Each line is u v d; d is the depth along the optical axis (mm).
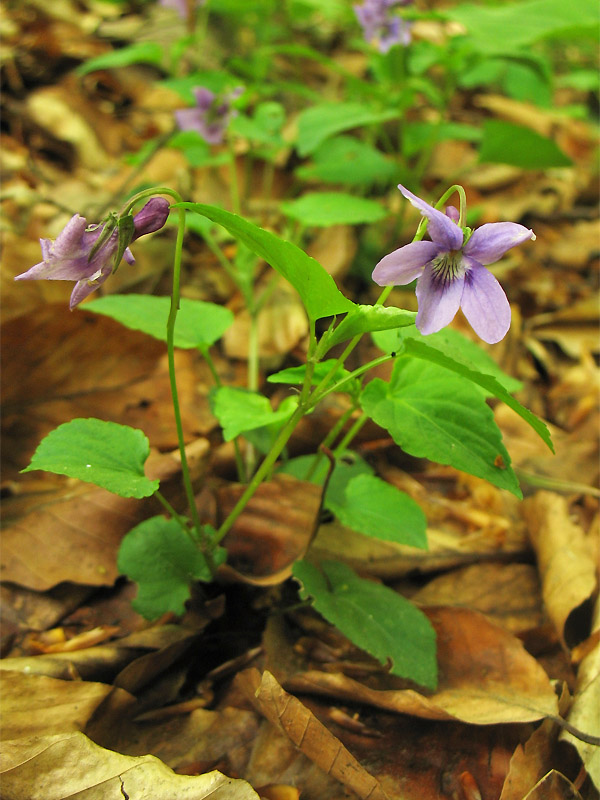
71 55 321
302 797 124
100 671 136
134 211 124
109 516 155
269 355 216
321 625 151
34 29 332
